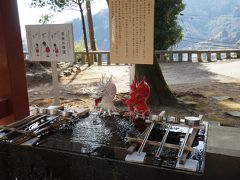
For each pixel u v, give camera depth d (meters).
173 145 2.08
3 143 2.34
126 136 2.40
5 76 3.86
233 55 18.28
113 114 3.03
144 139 2.20
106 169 2.00
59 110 3.06
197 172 1.75
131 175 1.93
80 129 2.62
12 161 2.36
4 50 3.77
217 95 7.78
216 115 6.02
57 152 2.14
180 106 6.69
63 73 12.38
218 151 1.63
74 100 7.51
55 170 2.21
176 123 2.59
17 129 2.57
